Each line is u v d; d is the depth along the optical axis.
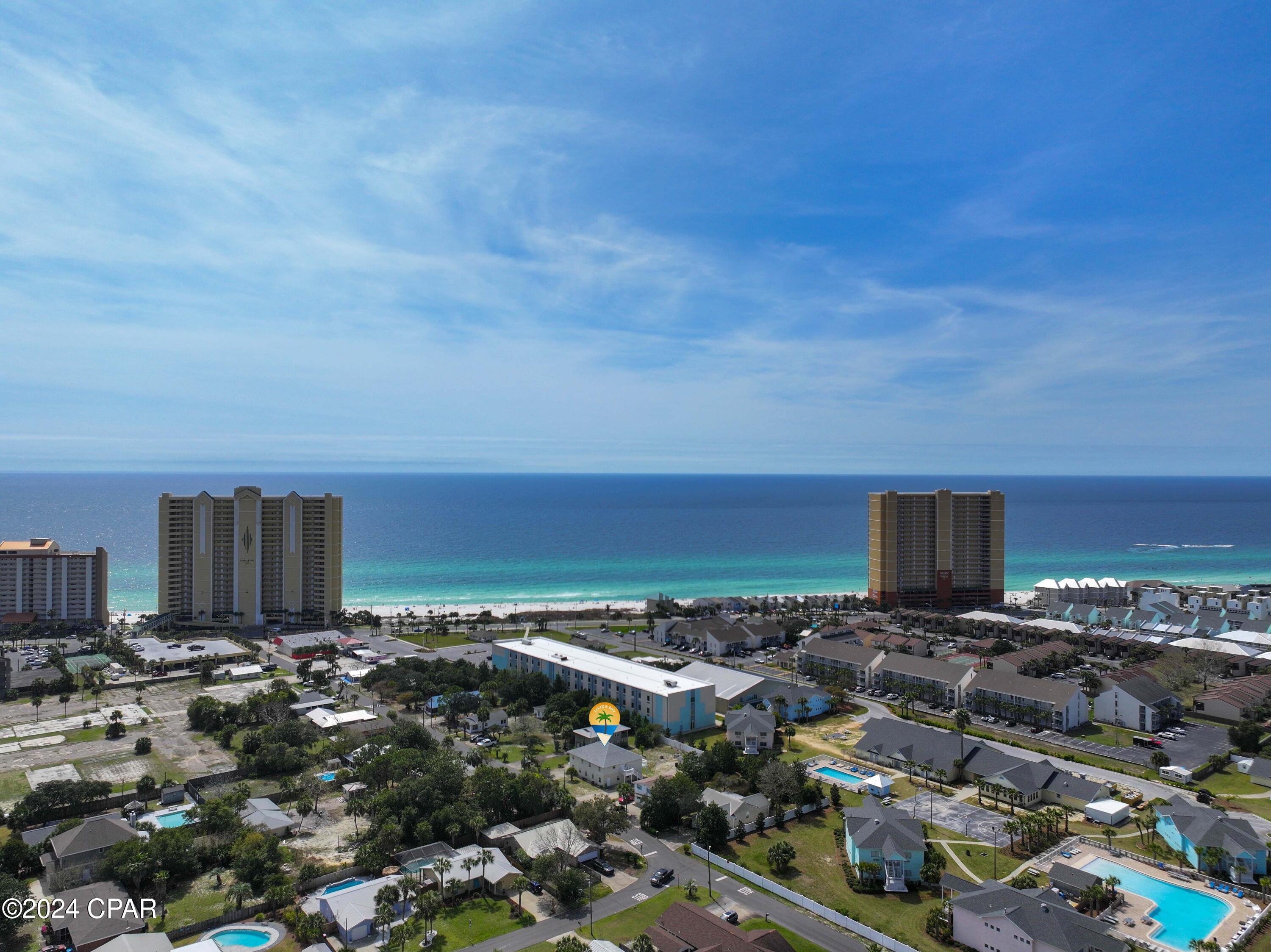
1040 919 79.94
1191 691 191.25
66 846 98.69
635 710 163.62
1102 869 99.94
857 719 168.38
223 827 105.81
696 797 117.00
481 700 166.25
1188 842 102.12
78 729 156.00
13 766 135.50
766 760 133.00
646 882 98.69
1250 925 86.06
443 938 85.56
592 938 85.50
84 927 83.44
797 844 108.69
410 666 195.88
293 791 121.44
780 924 88.69
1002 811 118.75
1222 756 140.62
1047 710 162.00
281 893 90.19
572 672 182.75
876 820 103.38
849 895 94.88
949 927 86.00
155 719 163.00
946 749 134.75
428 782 113.62
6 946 82.44
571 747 147.75
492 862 98.88
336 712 166.75
